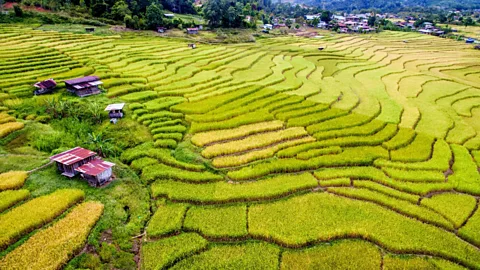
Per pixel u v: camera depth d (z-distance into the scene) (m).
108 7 101.06
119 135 37.66
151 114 42.09
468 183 29.72
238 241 23.42
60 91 47.56
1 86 46.91
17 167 30.02
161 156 33.31
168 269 21.00
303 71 65.25
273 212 25.97
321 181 29.91
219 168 31.92
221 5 107.75
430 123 42.19
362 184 29.41
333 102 48.22
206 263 21.31
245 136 38.06
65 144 34.97
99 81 48.12
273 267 21.08
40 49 64.19
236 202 27.34
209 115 42.38
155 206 26.91
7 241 21.59
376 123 41.16
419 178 30.20
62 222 23.39
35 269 19.64
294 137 37.88
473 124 43.38
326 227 24.36
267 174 31.25
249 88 52.28
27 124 38.44
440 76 66.56
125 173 30.38
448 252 22.27
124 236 23.31
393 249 22.67
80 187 27.58
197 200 27.17
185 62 65.06
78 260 21.03
